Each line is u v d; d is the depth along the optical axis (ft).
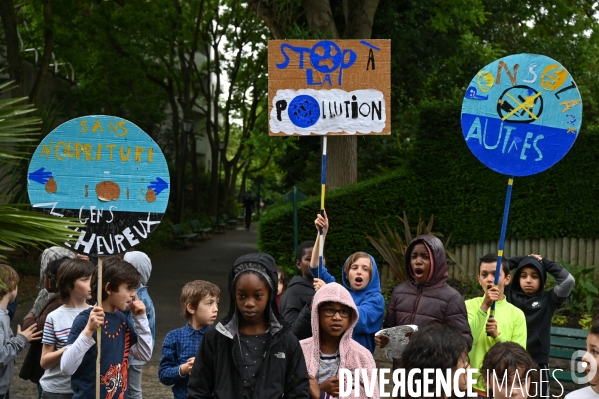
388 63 19.72
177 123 112.37
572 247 42.27
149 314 20.38
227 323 13.15
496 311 18.84
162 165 17.08
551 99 18.44
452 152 44.21
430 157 44.47
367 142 60.70
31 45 76.28
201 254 89.66
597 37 77.92
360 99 19.77
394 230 43.75
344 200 44.55
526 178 43.09
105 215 16.96
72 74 88.94
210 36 126.00
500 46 76.43
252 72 124.06
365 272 18.79
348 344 15.03
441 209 44.37
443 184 44.29
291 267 44.27
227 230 135.33
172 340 18.19
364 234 44.39
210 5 116.88
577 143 42.19
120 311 16.60
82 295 17.37
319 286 17.65
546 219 42.63
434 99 64.44
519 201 43.14
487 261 19.39
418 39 64.18
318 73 19.80
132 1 84.23
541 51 73.61
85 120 16.97
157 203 17.02
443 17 60.49
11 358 17.87
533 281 20.68
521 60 18.58
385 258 39.50
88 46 82.17
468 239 43.93
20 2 77.25
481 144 18.76
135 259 20.39
